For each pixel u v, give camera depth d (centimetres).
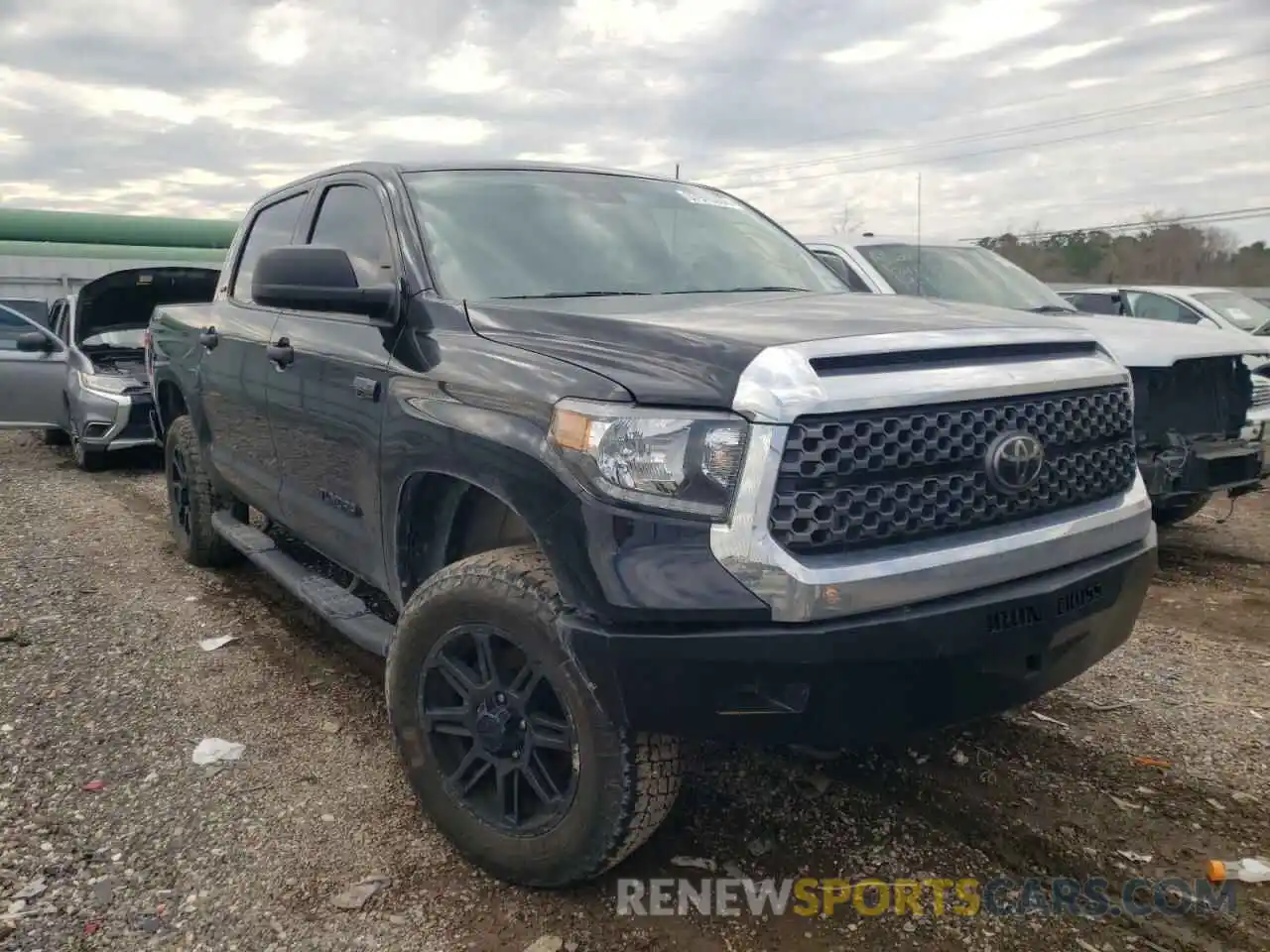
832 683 228
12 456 1076
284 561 441
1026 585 254
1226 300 1179
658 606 228
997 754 348
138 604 514
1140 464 529
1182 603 515
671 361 245
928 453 244
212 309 514
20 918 259
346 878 278
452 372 290
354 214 391
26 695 398
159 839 296
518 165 399
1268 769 338
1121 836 298
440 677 289
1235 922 258
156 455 1027
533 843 265
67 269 1795
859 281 669
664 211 405
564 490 242
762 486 224
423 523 321
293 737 364
